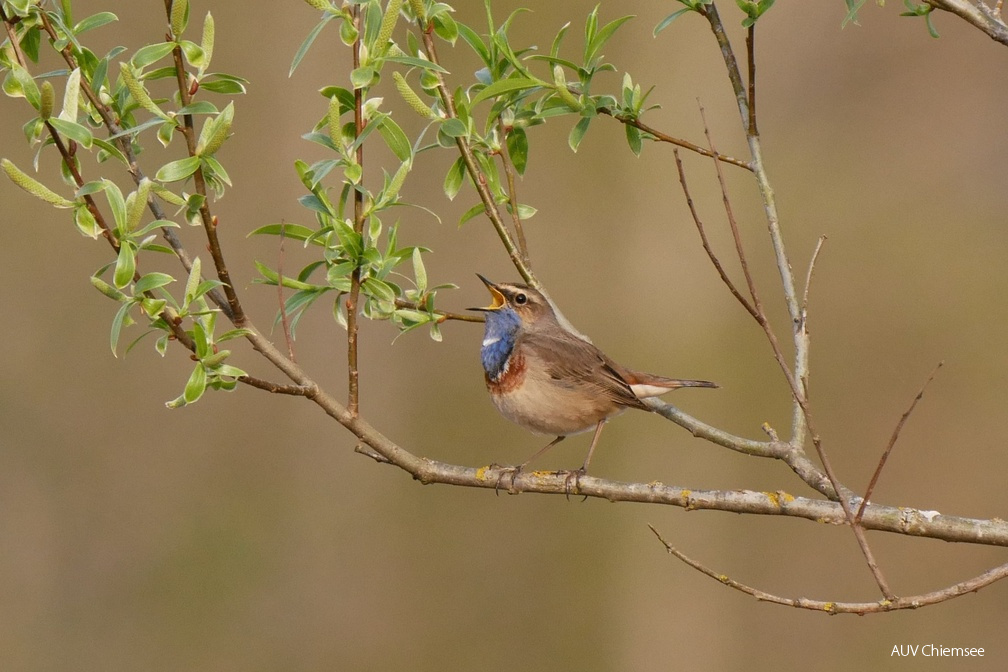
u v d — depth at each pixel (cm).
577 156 1579
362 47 619
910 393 1532
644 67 1593
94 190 574
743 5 662
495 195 770
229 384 619
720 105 1603
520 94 734
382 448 683
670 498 659
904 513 594
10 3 591
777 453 642
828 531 1462
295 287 689
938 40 1711
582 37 1570
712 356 1518
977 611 1411
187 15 609
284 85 1503
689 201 561
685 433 1487
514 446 1477
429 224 1494
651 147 1579
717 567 1463
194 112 600
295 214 1475
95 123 649
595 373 834
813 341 1569
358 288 652
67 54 632
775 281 1573
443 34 705
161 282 587
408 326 772
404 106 1474
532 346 840
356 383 667
